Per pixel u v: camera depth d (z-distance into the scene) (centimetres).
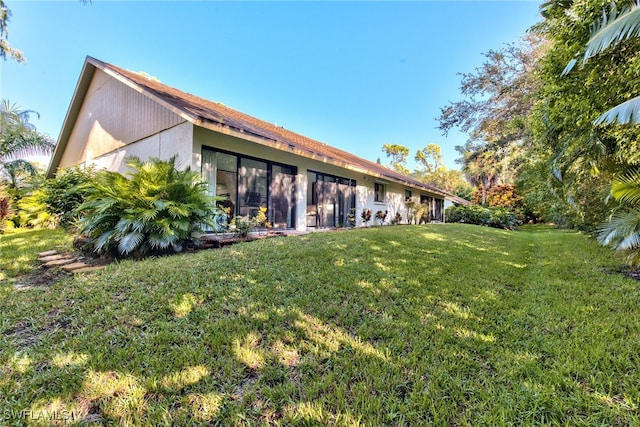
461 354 240
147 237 535
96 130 1055
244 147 826
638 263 466
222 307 311
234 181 809
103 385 197
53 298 335
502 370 220
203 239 638
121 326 271
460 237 960
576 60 414
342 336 263
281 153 940
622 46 406
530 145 1110
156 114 788
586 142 520
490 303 352
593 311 330
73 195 912
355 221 1313
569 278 478
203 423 169
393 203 1634
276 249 553
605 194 562
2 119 1327
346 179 1280
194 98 1044
